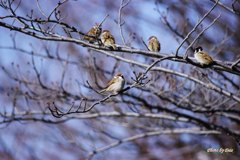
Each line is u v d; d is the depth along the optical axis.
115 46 11.51
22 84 16.34
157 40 12.76
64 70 15.60
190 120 15.37
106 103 15.44
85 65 15.71
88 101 15.28
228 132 15.45
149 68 11.16
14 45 15.44
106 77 15.38
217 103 15.88
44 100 15.62
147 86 14.46
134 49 11.58
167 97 15.06
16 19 10.73
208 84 13.62
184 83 14.88
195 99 15.60
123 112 16.02
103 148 16.61
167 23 14.52
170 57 11.30
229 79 15.13
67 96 15.28
